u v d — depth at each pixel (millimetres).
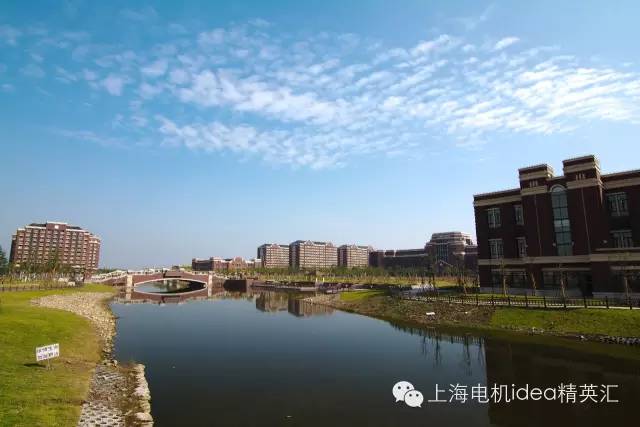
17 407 21266
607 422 23438
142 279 151750
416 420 24625
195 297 128875
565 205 67438
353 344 48406
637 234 61188
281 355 42906
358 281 173750
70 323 48594
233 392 30109
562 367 34500
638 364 34625
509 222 76000
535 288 68188
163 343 49406
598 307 49594
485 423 23922
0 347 32031
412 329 57750
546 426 23125
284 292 152125
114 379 31156
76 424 21406
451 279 143625
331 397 29031
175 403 27500
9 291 83000
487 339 47125
